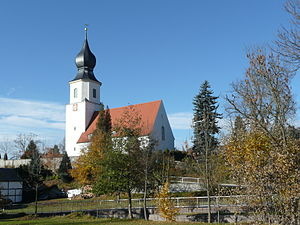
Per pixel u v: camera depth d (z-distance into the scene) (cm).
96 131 5091
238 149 1418
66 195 4878
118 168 2588
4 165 6644
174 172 3631
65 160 5859
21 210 3453
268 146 1409
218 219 2144
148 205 3050
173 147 6538
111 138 2794
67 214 2969
